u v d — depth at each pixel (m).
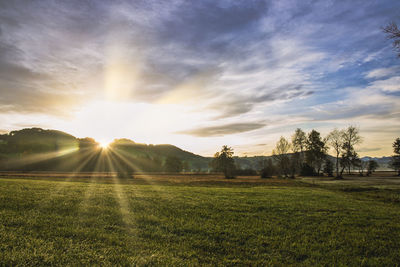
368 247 8.23
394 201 21.64
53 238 7.68
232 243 8.21
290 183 47.84
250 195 19.69
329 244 8.42
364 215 12.96
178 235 8.83
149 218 10.64
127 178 56.59
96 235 8.14
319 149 90.19
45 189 18.39
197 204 14.45
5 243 6.91
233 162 81.69
